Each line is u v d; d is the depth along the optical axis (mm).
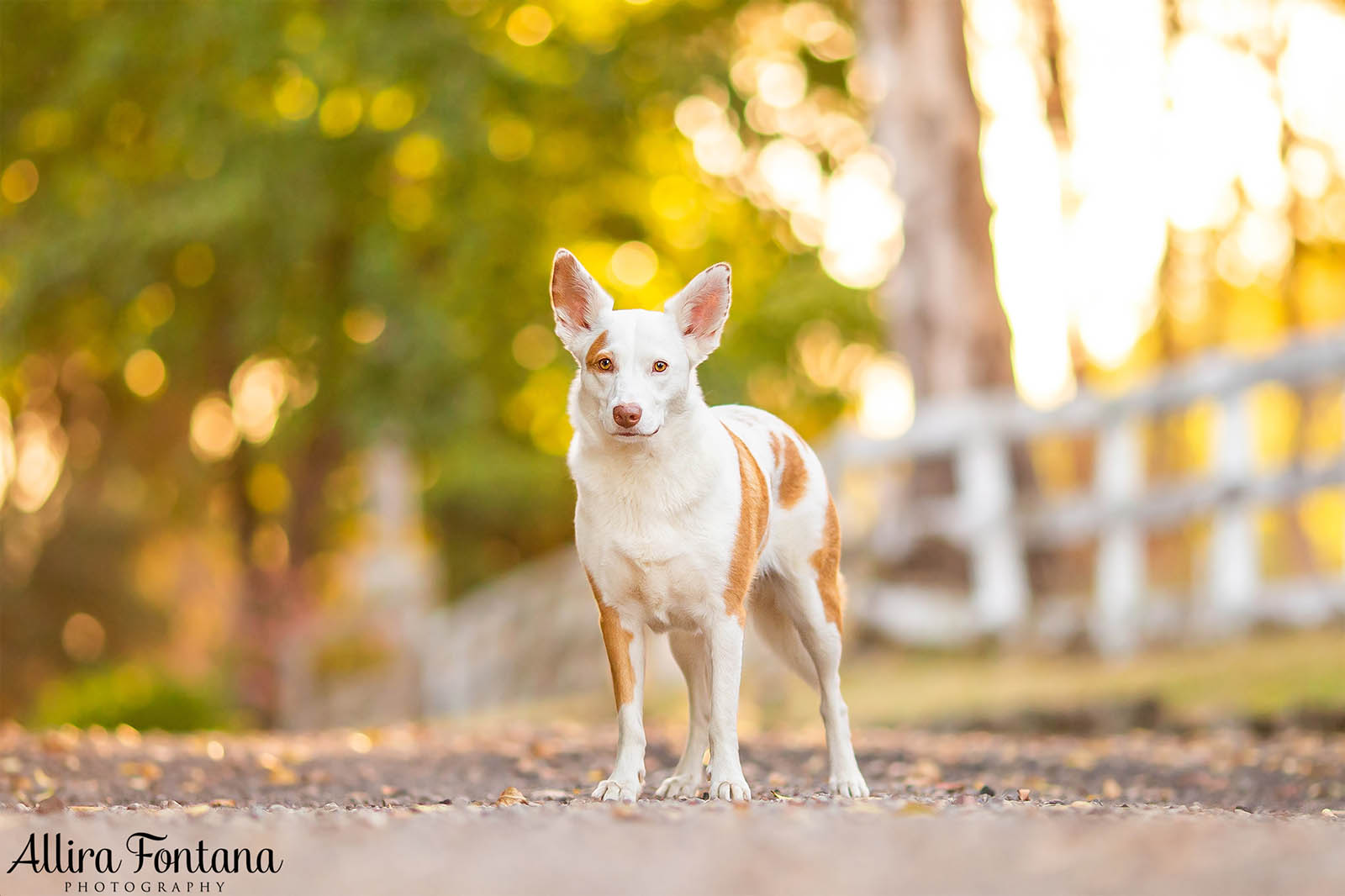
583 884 3133
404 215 18328
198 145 17797
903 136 15242
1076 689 10938
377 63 17062
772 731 11266
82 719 13266
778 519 5754
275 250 17734
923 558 14242
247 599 20781
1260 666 10656
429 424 17641
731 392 18703
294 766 7691
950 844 3535
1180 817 4336
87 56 18031
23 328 18844
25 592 27250
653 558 5188
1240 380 11922
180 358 18750
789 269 20453
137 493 25688
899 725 11266
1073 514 12680
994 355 15109
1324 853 3391
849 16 20375
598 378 5227
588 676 15781
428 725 14219
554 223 19234
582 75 18109
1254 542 11750
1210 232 20344
